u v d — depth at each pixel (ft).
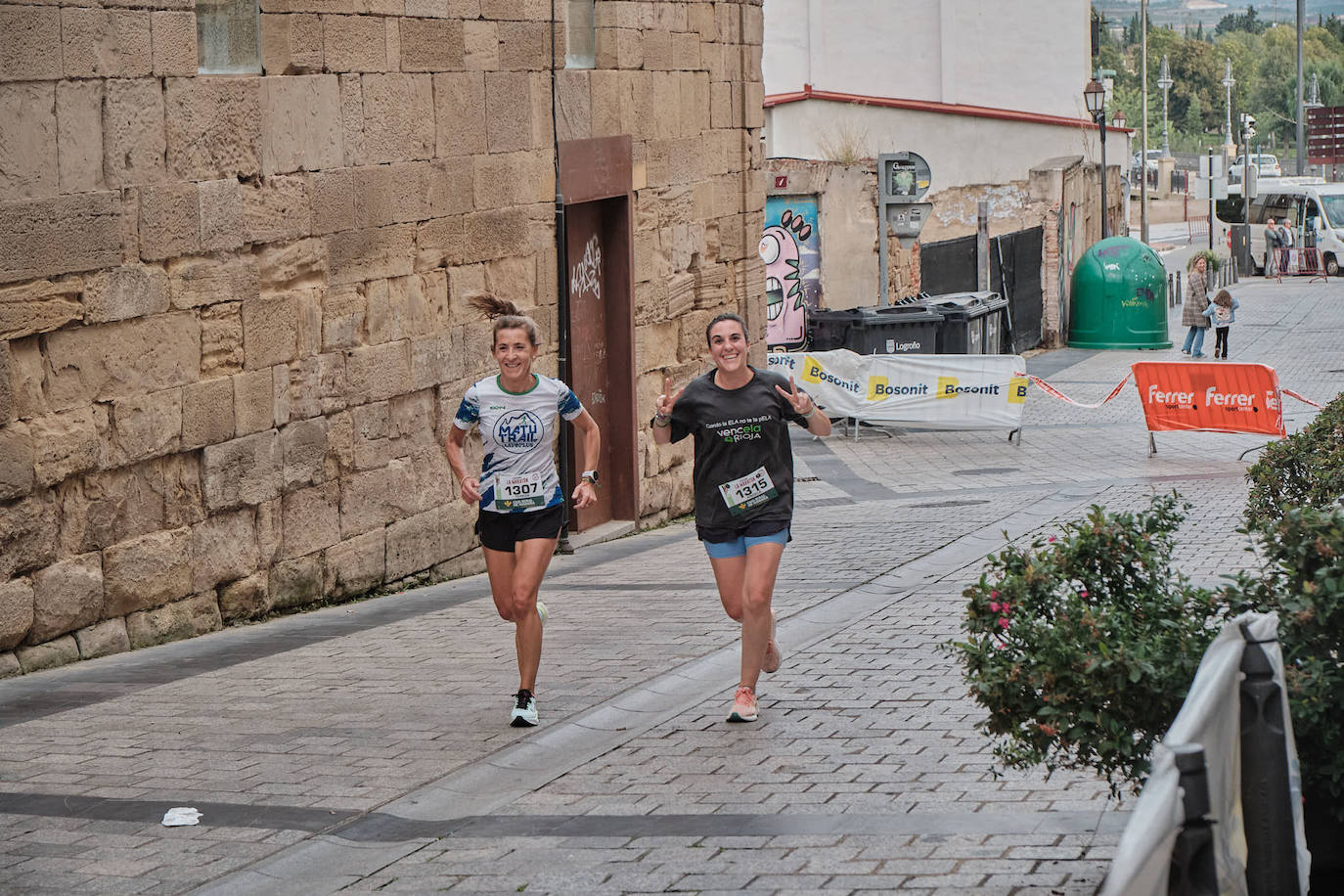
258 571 52.54
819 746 35.24
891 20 195.83
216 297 50.16
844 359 106.63
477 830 30.40
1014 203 169.58
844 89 196.65
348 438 56.75
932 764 33.47
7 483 42.60
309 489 54.80
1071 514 71.82
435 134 61.26
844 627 48.24
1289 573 26.04
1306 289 240.53
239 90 50.85
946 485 88.07
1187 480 83.61
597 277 76.23
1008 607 26.58
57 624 44.73
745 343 38.04
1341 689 24.58
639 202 77.56
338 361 56.08
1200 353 156.15
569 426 73.00
